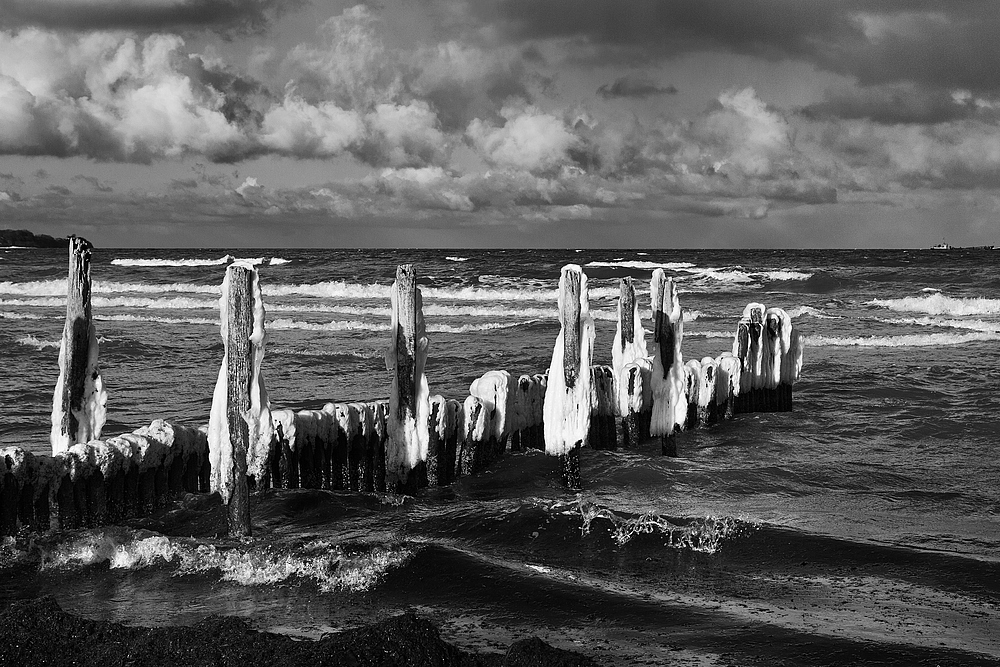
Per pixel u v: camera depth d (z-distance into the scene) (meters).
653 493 10.91
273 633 6.00
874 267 67.06
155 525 8.65
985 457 13.22
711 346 27.56
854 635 6.44
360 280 58.03
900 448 13.80
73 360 9.16
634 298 13.90
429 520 9.30
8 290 49.97
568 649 6.21
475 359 24.62
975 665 5.91
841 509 10.28
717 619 6.76
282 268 69.69
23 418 15.30
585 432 11.00
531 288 53.06
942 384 20.41
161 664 5.27
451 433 10.90
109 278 59.59
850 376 21.28
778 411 16.73
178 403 17.44
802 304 44.69
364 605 7.04
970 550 8.64
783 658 6.06
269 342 29.20
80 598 7.14
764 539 8.71
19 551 7.75
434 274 62.81
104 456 8.40
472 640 6.36
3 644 5.43
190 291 51.16
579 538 8.77
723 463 12.45
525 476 11.23
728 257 90.50
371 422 10.40
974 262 72.62
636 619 6.77
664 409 12.53
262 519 8.91
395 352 10.12
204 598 7.15
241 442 8.52
